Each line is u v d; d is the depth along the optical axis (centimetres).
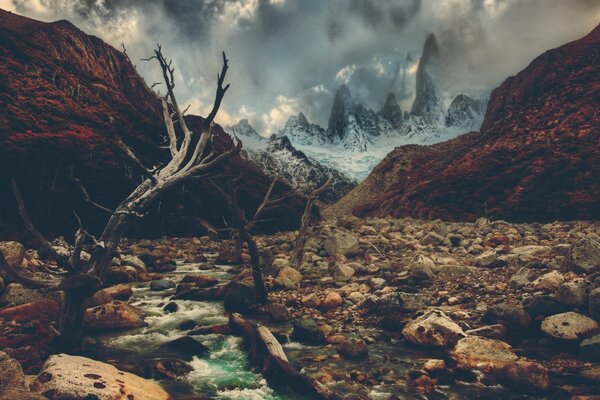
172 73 852
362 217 6894
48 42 5947
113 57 7275
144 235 2659
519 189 4666
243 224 974
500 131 6488
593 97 5784
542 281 927
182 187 3231
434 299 972
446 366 610
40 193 2253
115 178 2775
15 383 388
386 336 756
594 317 700
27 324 661
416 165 10325
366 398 508
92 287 610
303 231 1402
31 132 2839
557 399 498
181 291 1086
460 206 4884
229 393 538
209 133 819
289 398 526
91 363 492
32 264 1092
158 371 588
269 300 1006
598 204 3872
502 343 650
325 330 772
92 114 3806
